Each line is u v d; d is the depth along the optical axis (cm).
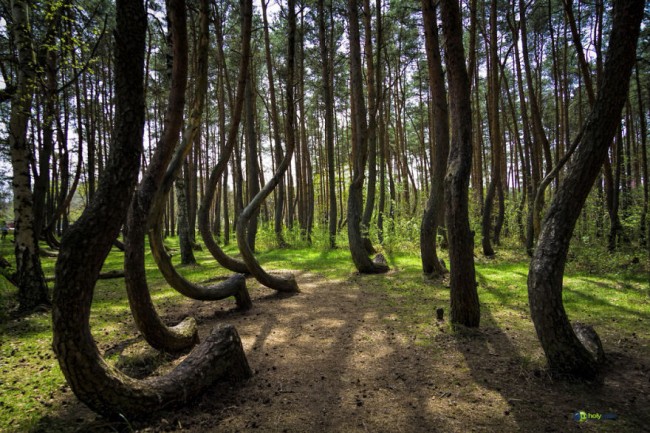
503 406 330
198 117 559
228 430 299
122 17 284
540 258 384
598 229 1185
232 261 884
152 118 2338
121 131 286
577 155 378
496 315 607
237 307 689
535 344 472
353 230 1065
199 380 342
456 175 516
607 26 1499
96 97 1692
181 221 1318
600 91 364
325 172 3244
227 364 373
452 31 506
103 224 276
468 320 527
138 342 516
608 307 641
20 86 678
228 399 350
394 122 2997
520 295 739
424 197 2342
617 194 1112
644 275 896
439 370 408
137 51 289
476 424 304
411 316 616
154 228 543
